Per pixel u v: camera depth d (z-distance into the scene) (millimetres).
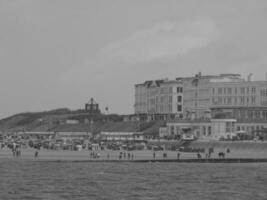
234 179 161750
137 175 169125
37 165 198625
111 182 153000
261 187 146875
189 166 197625
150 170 183125
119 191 137125
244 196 132750
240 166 198875
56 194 132250
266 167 195750
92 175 168750
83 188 141750
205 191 138625
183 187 144625
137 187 143750
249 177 166750
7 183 150750
